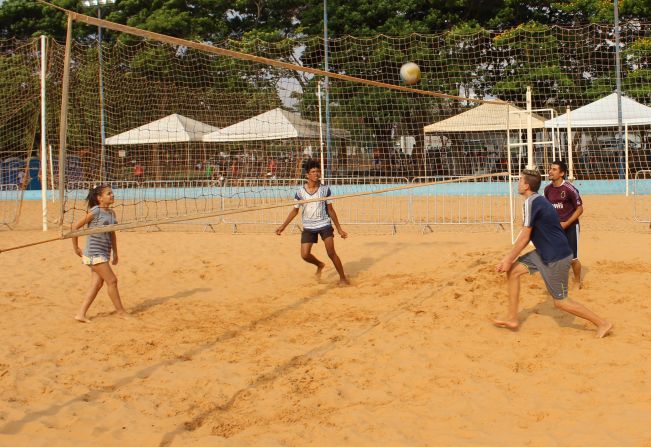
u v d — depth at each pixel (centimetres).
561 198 729
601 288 737
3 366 550
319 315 698
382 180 2191
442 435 406
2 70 1858
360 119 2425
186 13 2873
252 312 723
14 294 822
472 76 2488
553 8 2730
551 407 442
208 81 2423
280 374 523
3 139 2108
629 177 2362
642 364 510
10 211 1906
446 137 2427
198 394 488
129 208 1875
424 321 646
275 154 2072
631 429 399
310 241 836
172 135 1962
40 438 408
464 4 2717
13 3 3078
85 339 630
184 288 859
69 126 2127
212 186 1727
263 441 403
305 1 2855
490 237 1145
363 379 507
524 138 2286
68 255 1085
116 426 434
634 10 2528
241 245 1152
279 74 2320
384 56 2483
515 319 608
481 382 492
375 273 902
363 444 397
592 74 2533
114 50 2456
